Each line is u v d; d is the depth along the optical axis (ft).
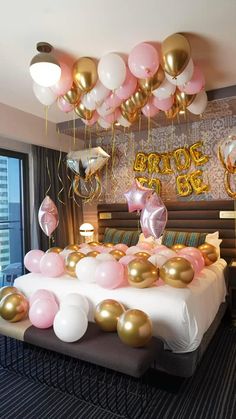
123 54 7.32
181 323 6.29
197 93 8.19
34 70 6.41
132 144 13.78
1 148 11.94
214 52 7.25
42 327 6.67
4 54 7.21
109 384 6.70
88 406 6.01
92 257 8.11
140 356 5.39
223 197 11.91
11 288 7.83
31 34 6.37
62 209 13.71
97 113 9.81
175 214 12.42
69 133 13.42
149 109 9.19
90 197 14.10
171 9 5.64
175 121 12.24
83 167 11.06
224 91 9.53
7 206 12.76
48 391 6.51
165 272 7.04
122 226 13.64
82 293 7.50
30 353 8.17
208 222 11.84
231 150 8.21
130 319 5.66
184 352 6.36
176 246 10.25
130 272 7.00
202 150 12.21
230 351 8.16
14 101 10.30
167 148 12.94
